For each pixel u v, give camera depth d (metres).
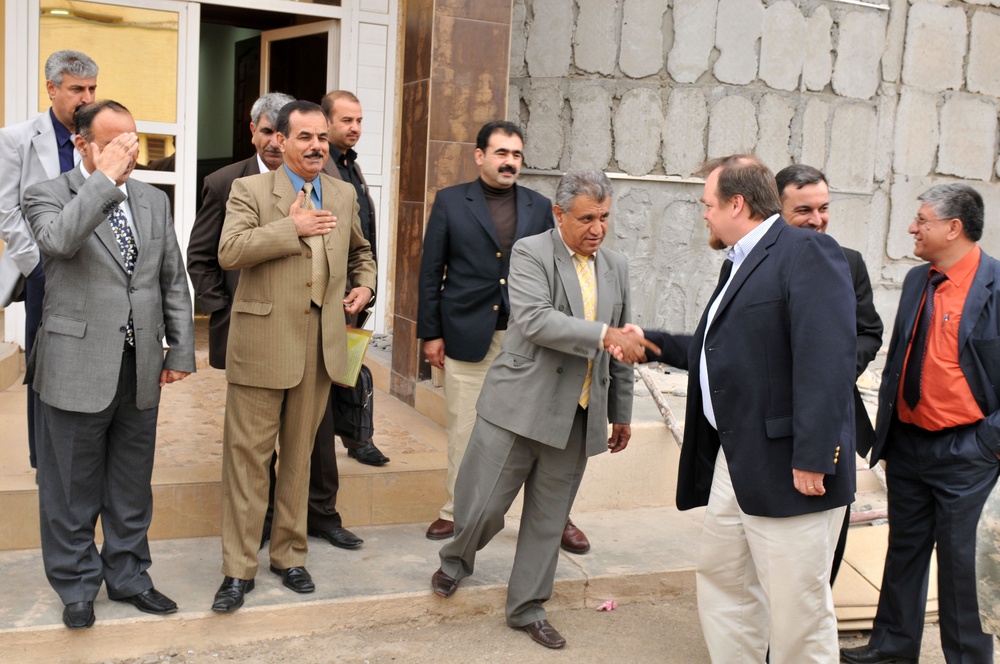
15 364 5.74
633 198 6.12
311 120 3.53
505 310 4.29
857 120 6.61
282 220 3.48
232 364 3.58
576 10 5.92
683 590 4.32
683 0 6.02
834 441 2.86
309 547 4.21
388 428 5.27
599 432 3.62
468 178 5.41
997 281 3.51
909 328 3.62
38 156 3.91
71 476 3.28
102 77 6.32
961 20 7.20
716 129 6.18
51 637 3.33
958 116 7.32
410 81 5.52
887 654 3.75
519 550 3.80
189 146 6.57
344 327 3.76
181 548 4.09
